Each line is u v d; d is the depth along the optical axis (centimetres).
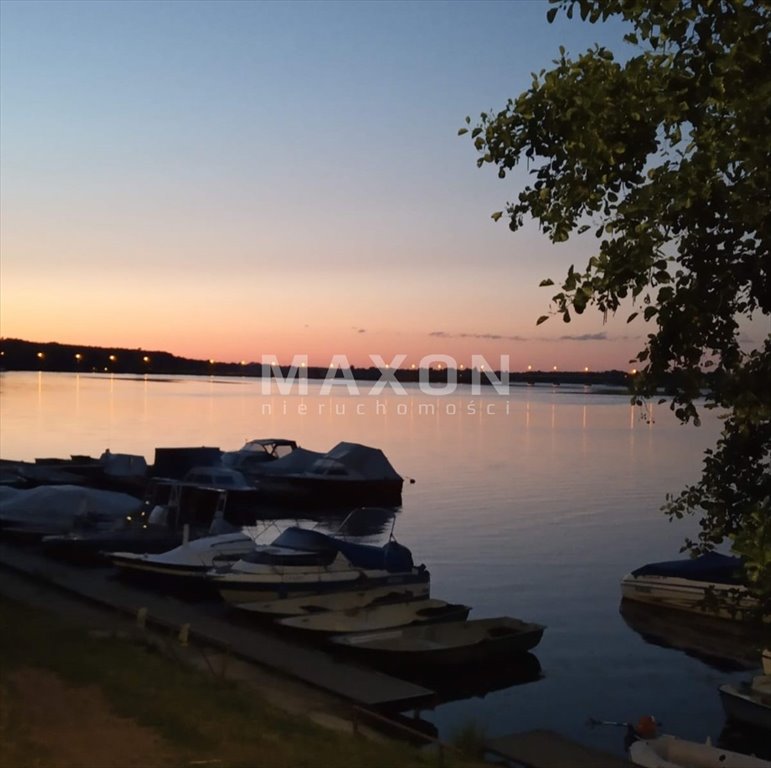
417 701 1255
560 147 583
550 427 9069
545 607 2086
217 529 2359
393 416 10631
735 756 1091
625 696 1492
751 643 1811
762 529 503
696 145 502
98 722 894
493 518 3375
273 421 8788
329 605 1770
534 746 1094
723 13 476
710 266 510
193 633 1473
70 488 2509
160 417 8581
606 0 507
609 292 528
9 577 1984
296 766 841
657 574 2091
